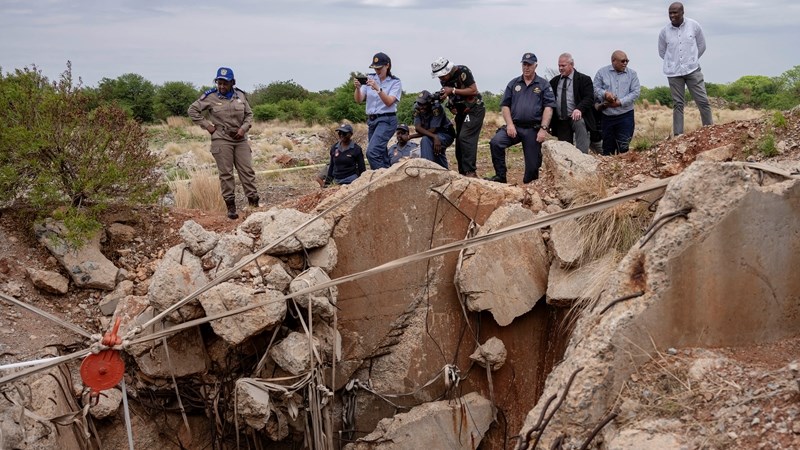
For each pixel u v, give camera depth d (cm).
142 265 941
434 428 913
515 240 905
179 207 1130
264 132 3275
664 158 966
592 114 1124
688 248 593
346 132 1107
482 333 941
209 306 820
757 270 611
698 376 572
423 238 940
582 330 639
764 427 518
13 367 695
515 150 1975
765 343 620
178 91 4319
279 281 858
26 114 918
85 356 729
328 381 927
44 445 740
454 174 945
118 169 938
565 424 584
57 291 886
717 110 3381
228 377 880
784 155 917
